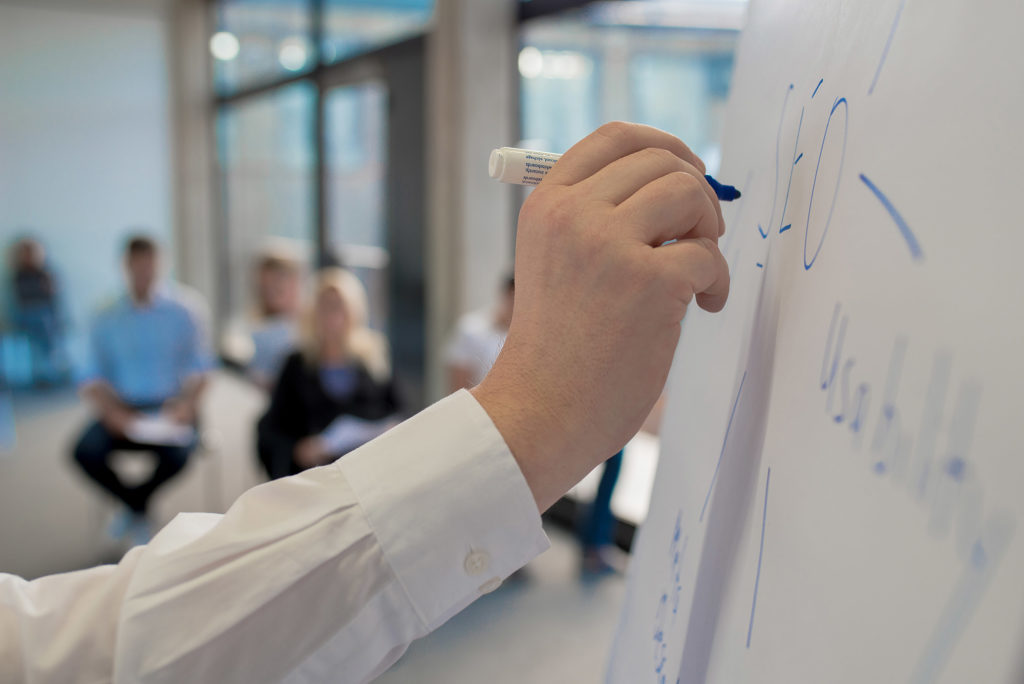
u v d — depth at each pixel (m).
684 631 0.43
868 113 0.31
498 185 3.47
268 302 3.36
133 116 6.39
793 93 0.41
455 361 2.87
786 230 0.39
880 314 0.29
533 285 0.38
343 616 0.37
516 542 0.38
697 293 0.38
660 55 3.33
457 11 3.33
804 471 0.33
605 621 2.46
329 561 0.37
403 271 3.94
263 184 5.86
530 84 3.43
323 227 4.86
